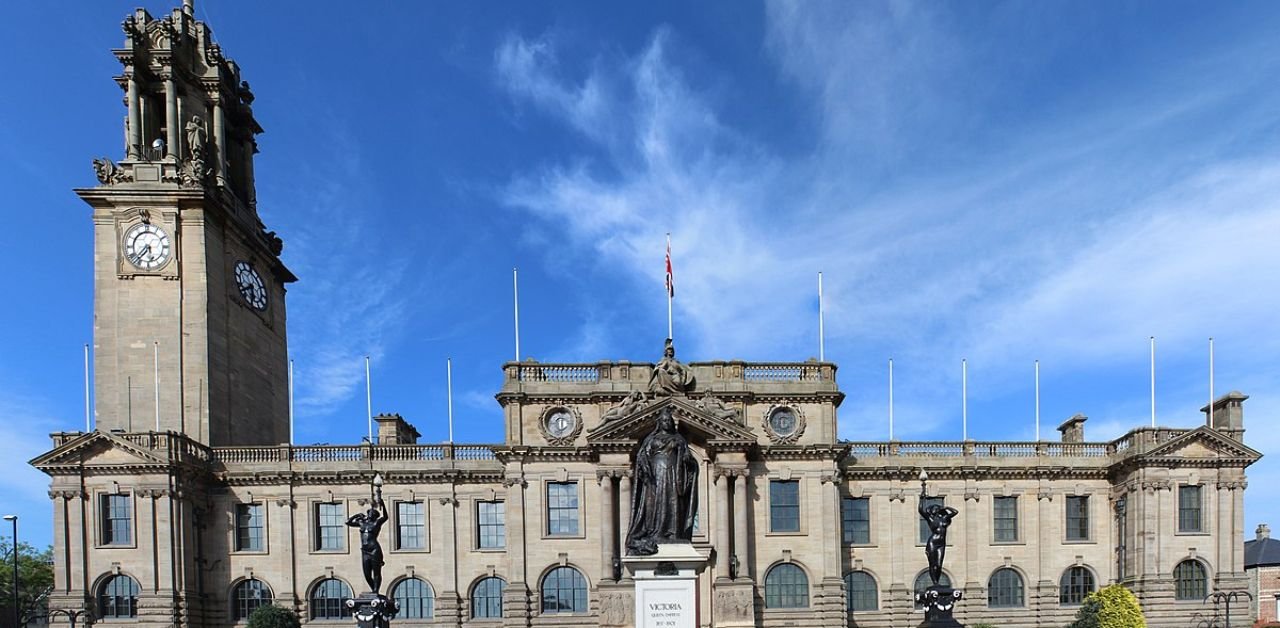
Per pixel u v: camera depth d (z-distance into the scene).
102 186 69.75
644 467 31.98
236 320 74.56
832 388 67.62
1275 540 81.38
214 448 68.44
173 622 60.84
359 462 68.88
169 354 68.62
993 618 69.44
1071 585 71.12
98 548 61.34
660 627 30.39
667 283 68.25
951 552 70.31
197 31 77.69
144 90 73.25
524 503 65.56
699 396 65.94
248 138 82.88
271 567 67.00
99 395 68.00
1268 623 68.88
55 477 61.78
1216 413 72.12
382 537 67.94
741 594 61.78
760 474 66.44
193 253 69.88
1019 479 71.88
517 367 66.88
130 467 61.81
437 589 67.44
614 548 63.41
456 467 68.69
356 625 66.50
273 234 83.94
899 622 68.62
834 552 65.81
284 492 67.94
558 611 64.75
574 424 66.56
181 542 62.56
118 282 69.19
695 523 63.47
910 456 71.56
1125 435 71.19
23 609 93.38
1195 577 67.19
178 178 70.56
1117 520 71.38
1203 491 68.19
